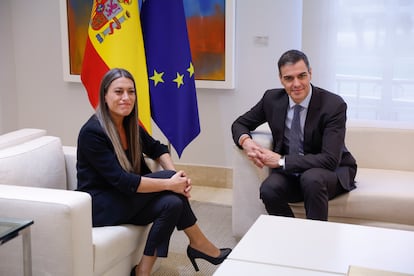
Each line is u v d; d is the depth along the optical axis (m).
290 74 2.79
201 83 4.11
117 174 2.39
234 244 3.16
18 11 4.46
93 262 2.21
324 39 3.80
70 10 4.30
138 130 2.58
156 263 2.78
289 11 3.91
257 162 2.86
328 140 2.80
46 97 4.55
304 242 1.97
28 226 1.93
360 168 3.29
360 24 3.77
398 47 3.73
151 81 3.34
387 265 1.78
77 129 4.52
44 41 4.46
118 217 2.43
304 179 2.73
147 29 3.32
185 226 2.59
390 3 3.69
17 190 2.21
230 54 4.02
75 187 2.79
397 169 3.26
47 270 2.12
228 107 4.16
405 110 3.80
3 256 2.20
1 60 4.57
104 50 3.24
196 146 4.28
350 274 1.68
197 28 4.05
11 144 2.62
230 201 3.94
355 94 3.89
